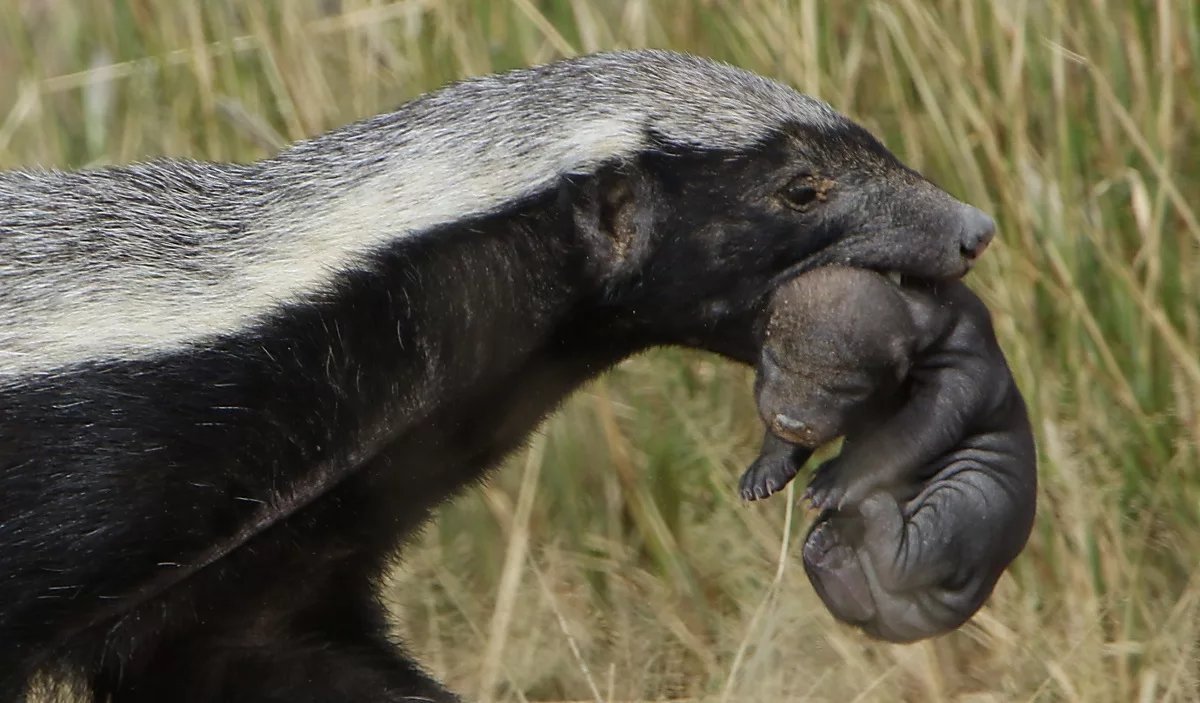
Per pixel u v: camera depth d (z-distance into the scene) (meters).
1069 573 17.02
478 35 19.31
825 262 13.47
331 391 13.27
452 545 18.50
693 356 18.62
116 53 20.55
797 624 17.23
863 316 12.52
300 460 13.30
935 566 12.66
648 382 18.69
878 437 12.80
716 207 13.42
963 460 12.83
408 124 13.70
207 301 13.11
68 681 13.44
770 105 13.55
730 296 13.65
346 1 19.75
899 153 18.50
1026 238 17.77
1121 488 17.47
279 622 14.14
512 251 13.42
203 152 20.08
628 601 18.03
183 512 12.96
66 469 12.68
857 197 13.41
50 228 13.51
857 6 18.64
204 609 13.66
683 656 17.75
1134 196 17.61
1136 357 17.66
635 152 13.35
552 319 13.70
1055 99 17.98
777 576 16.45
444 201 13.33
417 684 14.64
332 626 14.41
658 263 13.56
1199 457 17.28
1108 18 18.08
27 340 12.88
